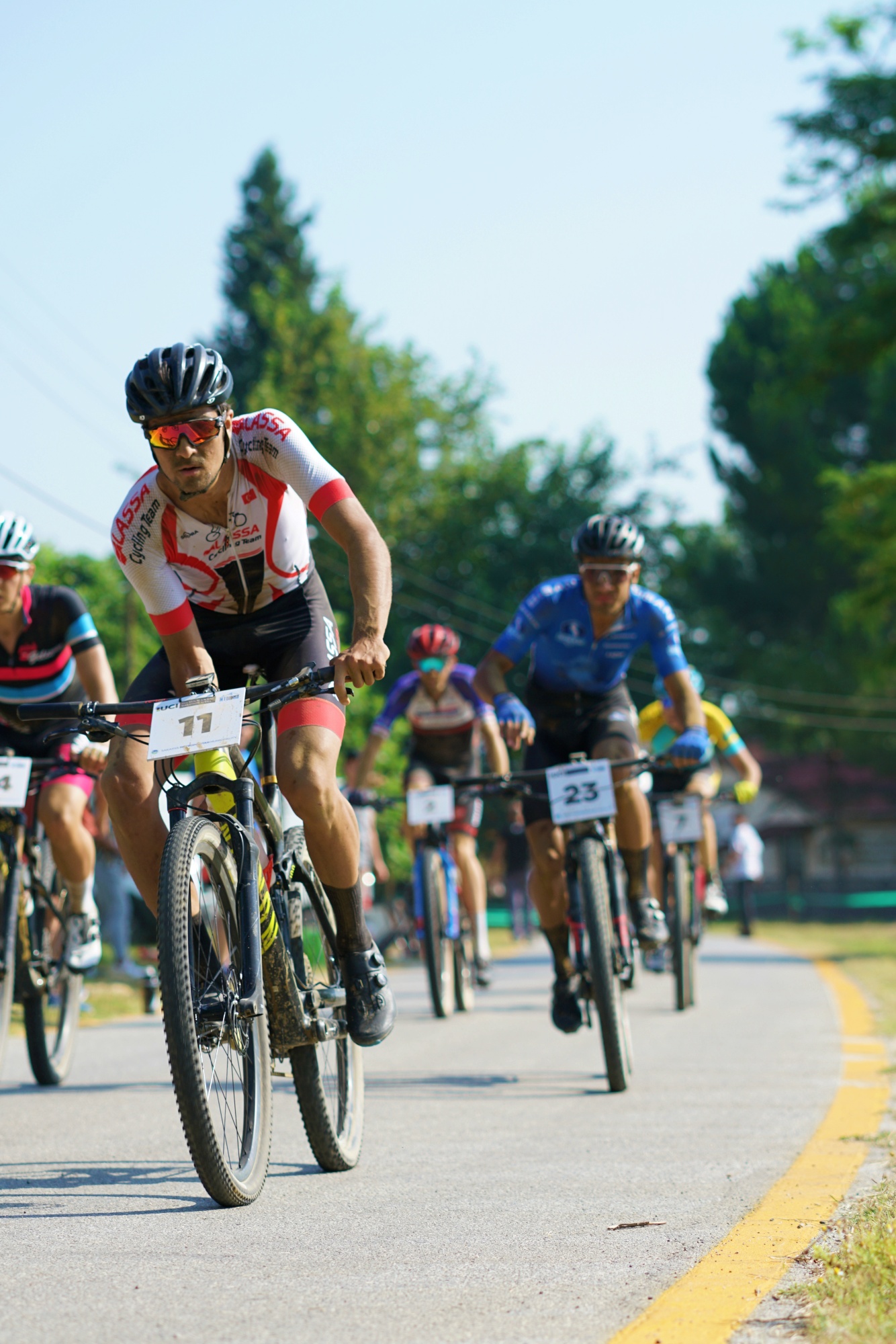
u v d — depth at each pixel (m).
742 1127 15.90
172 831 11.31
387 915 54.41
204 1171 11.24
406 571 154.12
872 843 177.50
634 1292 9.13
